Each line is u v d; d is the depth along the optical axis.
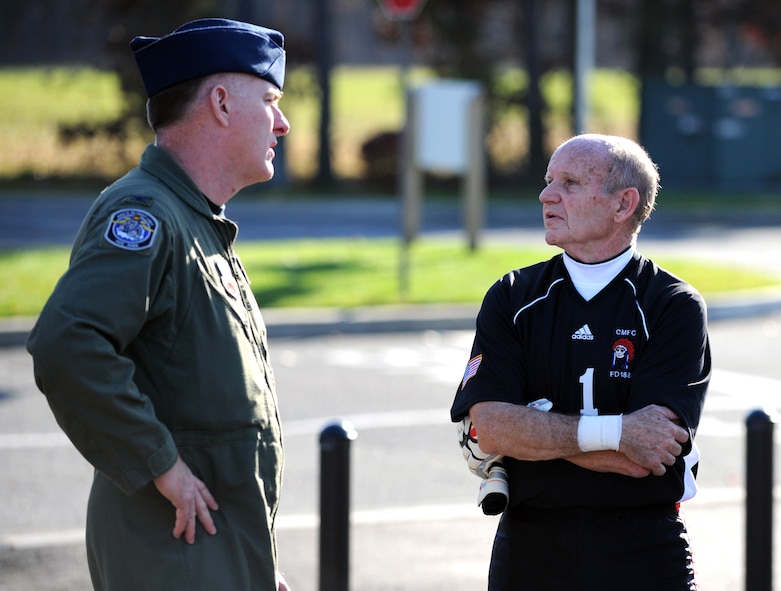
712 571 10.00
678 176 48.50
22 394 16.36
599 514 5.61
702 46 53.91
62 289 4.94
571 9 49.44
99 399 4.87
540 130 49.91
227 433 5.27
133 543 5.18
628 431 5.38
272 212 41.41
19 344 19.80
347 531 7.58
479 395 5.64
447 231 35.66
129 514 5.21
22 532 10.98
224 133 5.46
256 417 5.36
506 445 5.53
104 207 5.16
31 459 13.26
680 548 5.68
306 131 65.94
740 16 50.78
